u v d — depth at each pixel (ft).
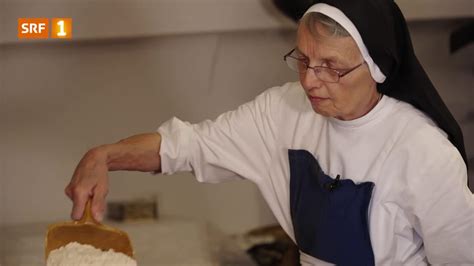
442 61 15.94
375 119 7.16
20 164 14.61
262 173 8.02
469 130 15.92
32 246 13.30
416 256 7.40
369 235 7.23
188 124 8.15
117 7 13.98
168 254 13.33
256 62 15.11
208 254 13.56
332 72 6.56
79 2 13.82
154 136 7.97
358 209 7.18
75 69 14.47
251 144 7.99
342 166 7.33
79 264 6.64
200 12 14.30
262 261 13.71
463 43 15.39
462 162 7.03
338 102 6.73
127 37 14.20
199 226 14.71
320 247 7.47
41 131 14.61
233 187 15.46
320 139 7.56
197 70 14.93
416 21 15.57
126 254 6.99
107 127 14.82
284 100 7.92
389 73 6.89
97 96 14.67
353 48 6.48
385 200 7.13
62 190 14.84
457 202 6.91
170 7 14.17
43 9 13.75
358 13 6.43
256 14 14.48
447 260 7.25
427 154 6.95
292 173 7.68
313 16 6.48
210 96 15.10
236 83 15.14
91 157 7.27
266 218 15.64
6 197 14.62
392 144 7.09
